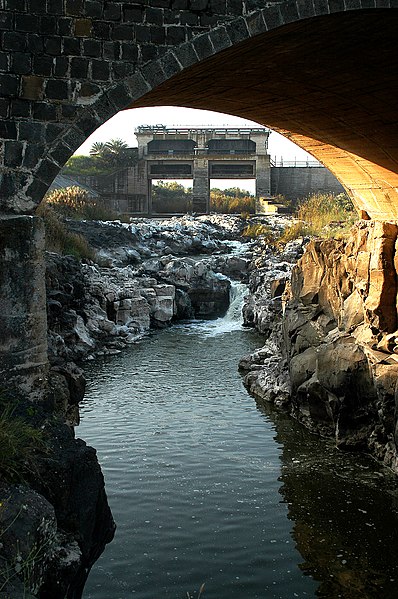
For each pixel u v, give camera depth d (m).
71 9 8.98
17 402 8.62
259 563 11.48
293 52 11.73
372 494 13.91
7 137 8.88
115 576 11.02
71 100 9.04
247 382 21.08
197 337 28.22
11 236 8.73
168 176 53.12
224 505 13.38
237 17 9.49
